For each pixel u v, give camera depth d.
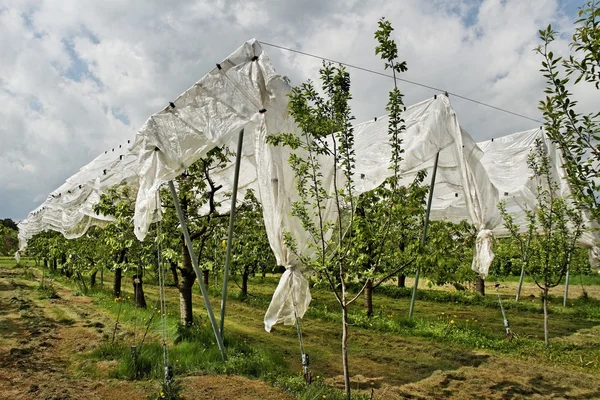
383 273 7.77
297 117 6.47
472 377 8.34
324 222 8.45
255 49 8.62
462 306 17.53
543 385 7.93
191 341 9.95
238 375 8.09
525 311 16.27
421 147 11.71
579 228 10.34
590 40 3.79
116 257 16.97
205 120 8.40
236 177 9.14
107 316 14.13
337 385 7.78
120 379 7.95
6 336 11.34
